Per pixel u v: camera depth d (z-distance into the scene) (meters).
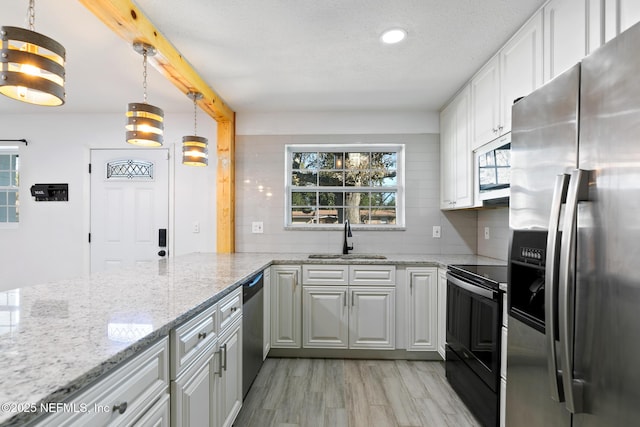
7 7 1.62
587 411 0.92
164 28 1.79
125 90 2.70
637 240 0.77
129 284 1.58
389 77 2.44
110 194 3.31
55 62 1.09
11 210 3.40
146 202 3.32
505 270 2.07
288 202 3.41
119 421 0.81
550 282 1.00
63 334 0.89
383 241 3.25
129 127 1.71
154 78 2.46
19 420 0.54
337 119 3.27
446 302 2.36
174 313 1.10
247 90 2.69
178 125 3.31
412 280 2.66
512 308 1.35
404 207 3.25
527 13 1.67
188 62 2.20
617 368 0.82
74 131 3.32
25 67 1.04
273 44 1.97
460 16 1.70
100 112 3.28
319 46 2.00
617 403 0.82
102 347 0.80
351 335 2.69
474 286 1.84
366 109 3.18
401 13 1.68
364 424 1.83
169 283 1.62
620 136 0.82
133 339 0.86
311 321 2.70
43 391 0.60
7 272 3.30
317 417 1.89
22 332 0.91
